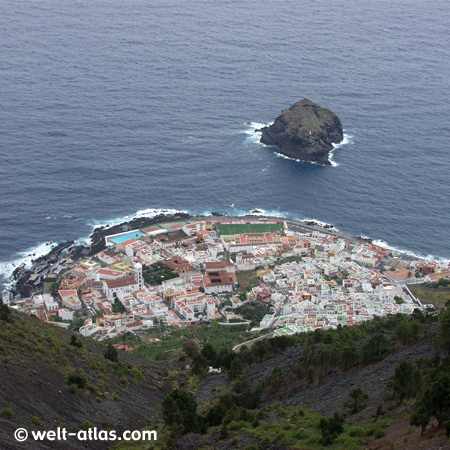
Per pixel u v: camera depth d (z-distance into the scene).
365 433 132.75
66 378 171.25
